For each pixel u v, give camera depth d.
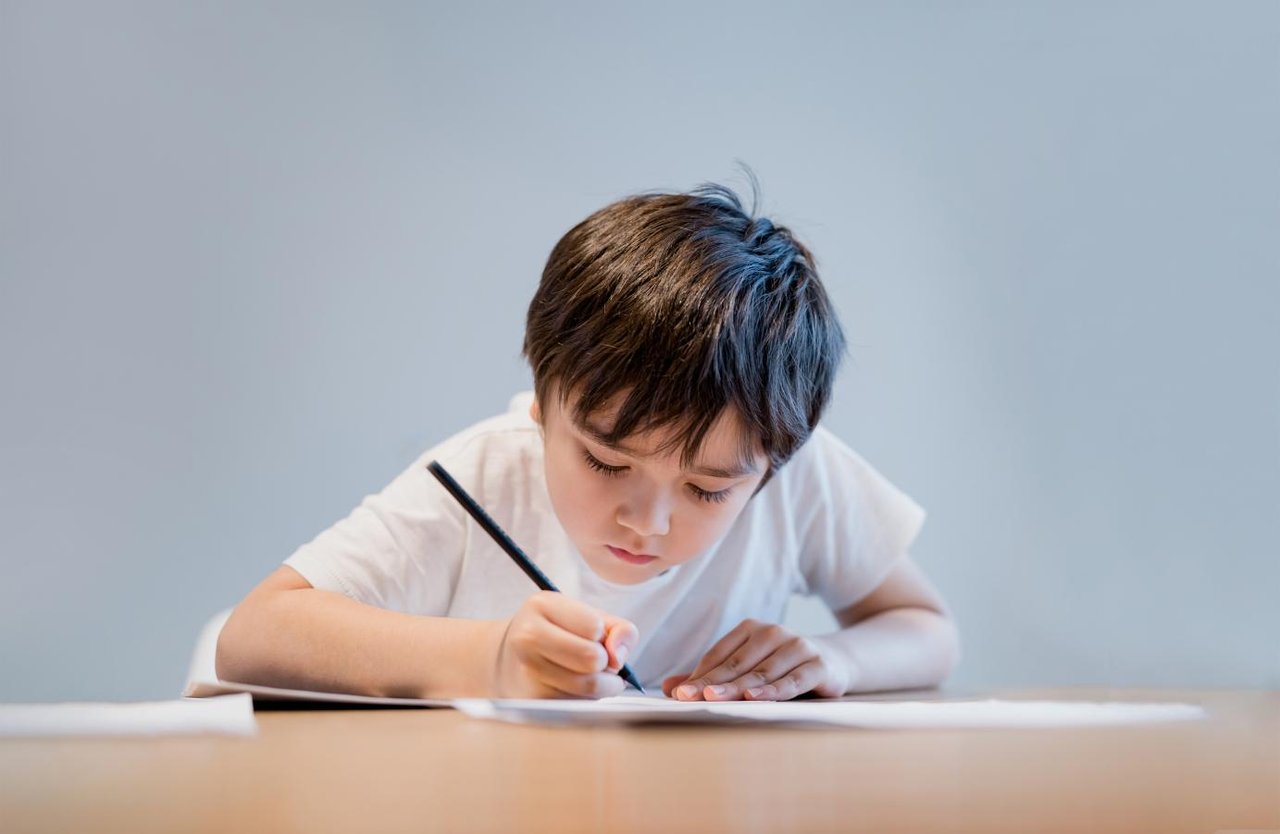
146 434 1.72
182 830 0.29
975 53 1.92
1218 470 1.87
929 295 1.89
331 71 1.80
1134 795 0.36
